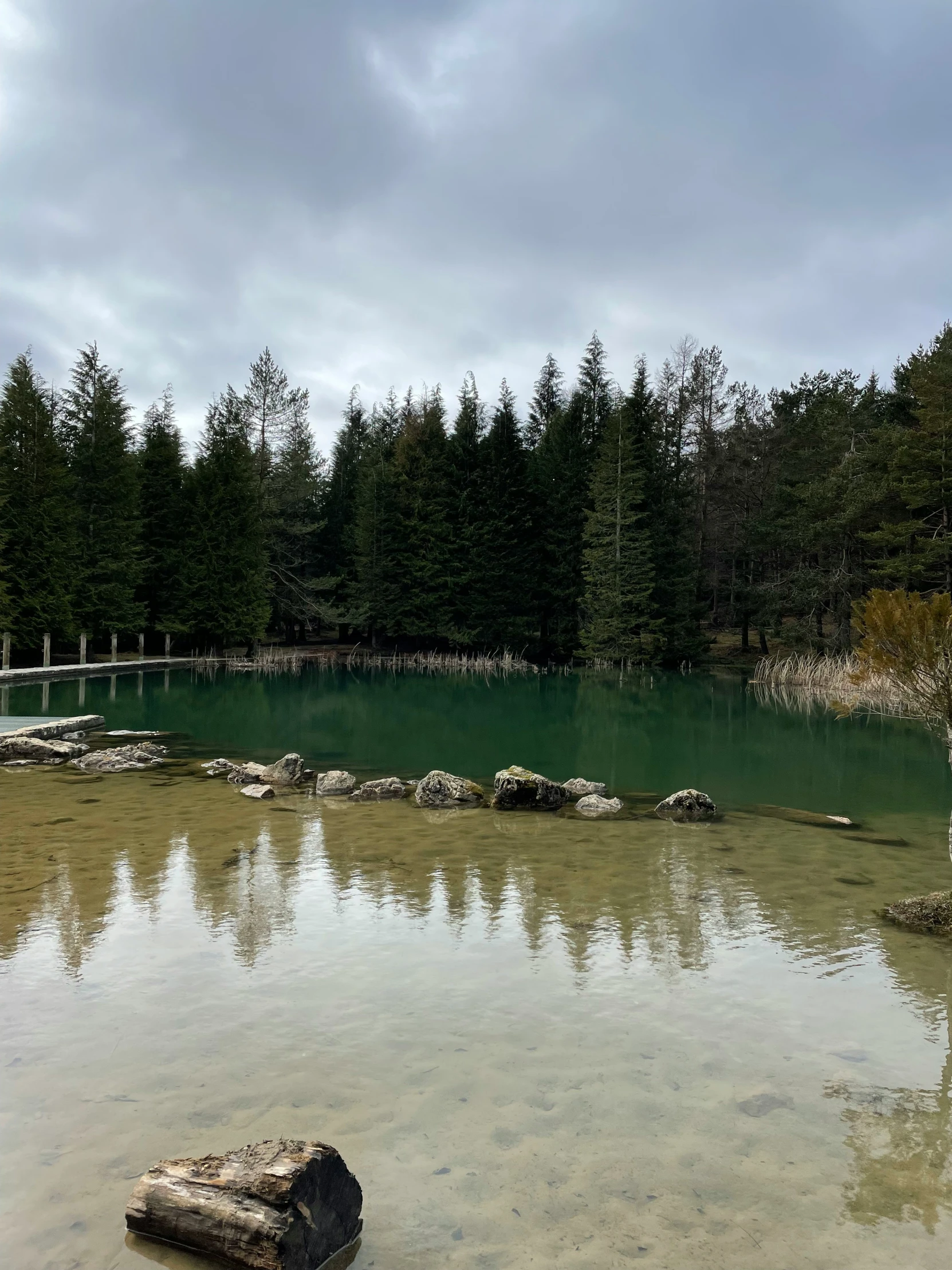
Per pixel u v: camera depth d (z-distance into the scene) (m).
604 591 41.41
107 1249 2.74
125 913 6.16
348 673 38.84
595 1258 2.71
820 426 42.47
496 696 29.23
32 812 9.78
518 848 8.52
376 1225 2.88
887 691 22.05
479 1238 2.81
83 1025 4.35
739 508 48.94
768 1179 3.16
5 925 5.85
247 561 43.31
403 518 49.44
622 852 8.45
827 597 39.28
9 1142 3.30
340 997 4.77
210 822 9.38
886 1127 3.54
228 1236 2.65
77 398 38.41
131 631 39.16
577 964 5.37
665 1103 3.70
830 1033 4.45
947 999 4.92
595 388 55.31
